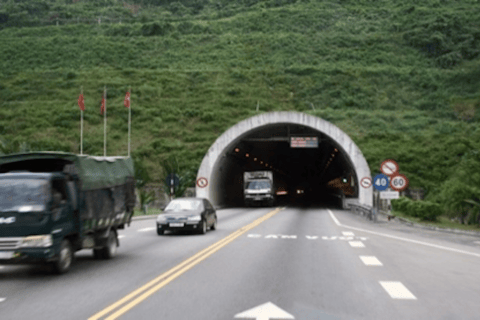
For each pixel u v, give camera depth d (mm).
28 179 10086
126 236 19516
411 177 59375
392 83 98000
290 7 151125
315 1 156375
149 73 101438
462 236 20359
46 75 99750
